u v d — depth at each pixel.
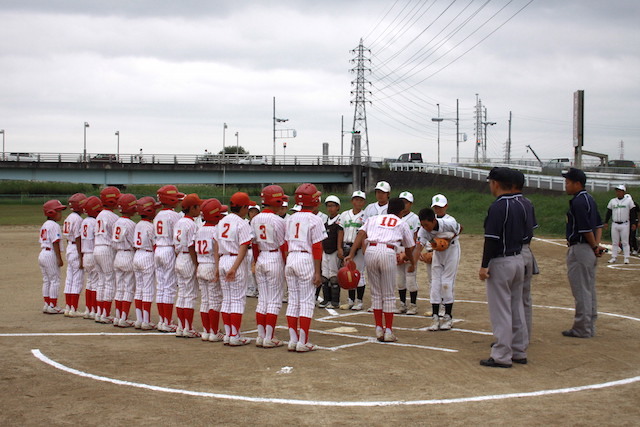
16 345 9.20
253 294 14.75
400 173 56.53
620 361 8.09
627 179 39.47
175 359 8.30
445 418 5.83
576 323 9.62
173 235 10.45
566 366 7.84
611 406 6.18
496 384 7.01
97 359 8.29
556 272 17.81
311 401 6.38
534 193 37.09
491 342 9.41
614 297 13.77
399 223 9.42
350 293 12.84
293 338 8.83
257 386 6.94
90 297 11.87
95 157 58.78
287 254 9.02
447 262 10.41
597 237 9.55
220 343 9.54
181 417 5.91
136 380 7.21
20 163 55.00
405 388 6.84
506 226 7.81
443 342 9.43
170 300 10.61
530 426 5.60
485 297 14.18
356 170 62.06
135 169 57.03
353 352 8.72
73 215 12.05
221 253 9.32
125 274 11.02
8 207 49.41
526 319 9.05
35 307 13.20
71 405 6.29
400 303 12.27
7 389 6.86
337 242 12.69
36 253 23.66
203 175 58.94
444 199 10.49
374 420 5.79
